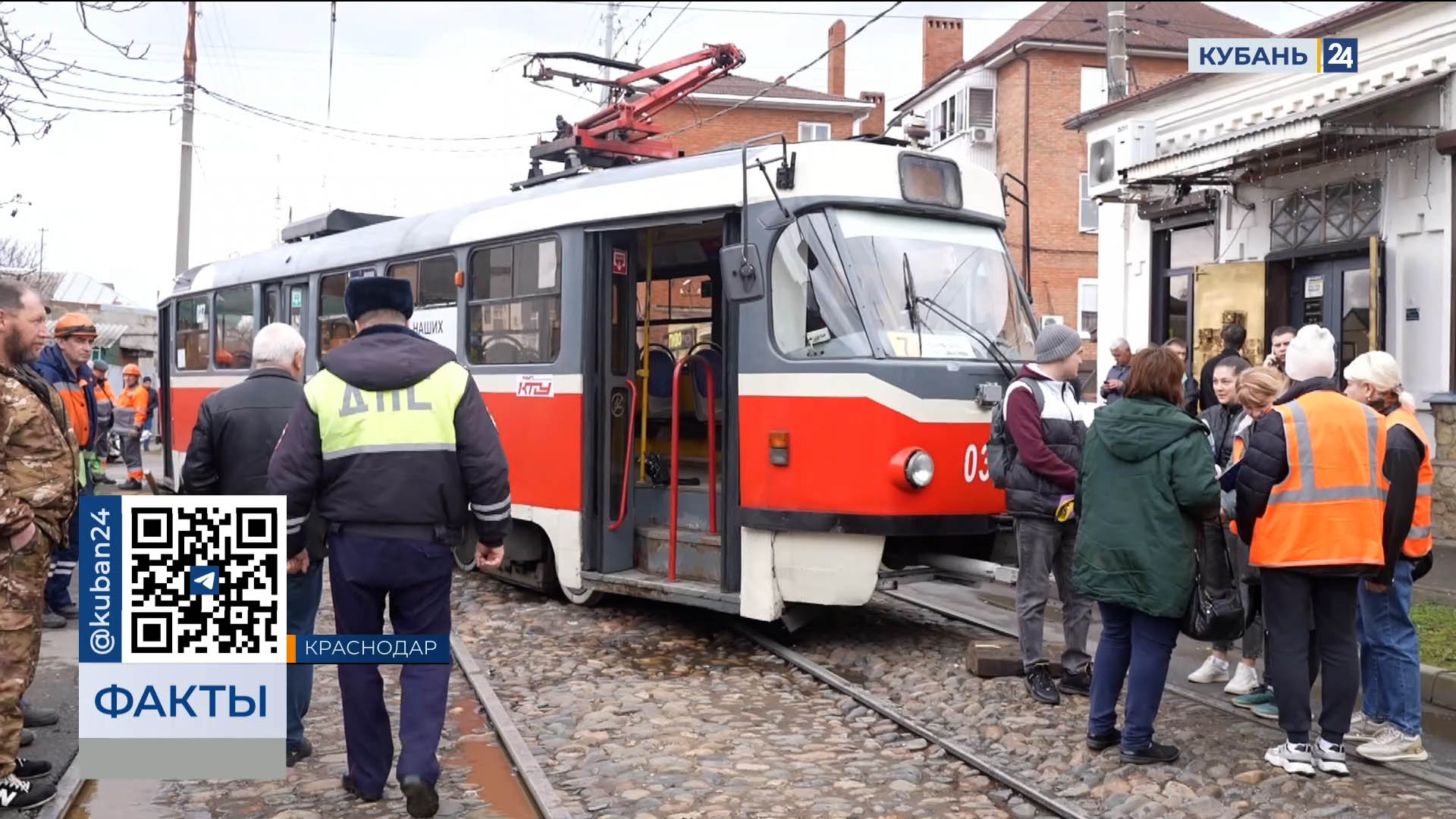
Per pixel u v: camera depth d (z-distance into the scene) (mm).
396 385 4730
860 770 5586
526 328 9414
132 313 39469
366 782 5016
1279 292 14133
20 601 4676
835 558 7477
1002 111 32438
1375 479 5359
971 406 7523
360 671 4949
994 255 8391
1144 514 5430
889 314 7582
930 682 7031
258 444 5312
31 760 5324
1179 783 5234
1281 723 5480
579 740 6012
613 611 9305
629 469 8828
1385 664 5664
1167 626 5508
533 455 9242
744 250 7418
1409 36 12578
